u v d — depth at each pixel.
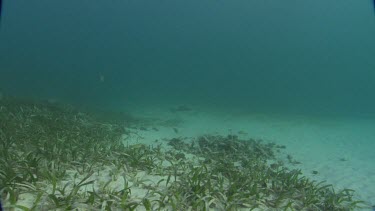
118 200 4.14
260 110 19.64
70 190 4.36
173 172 5.90
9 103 9.79
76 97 18.97
